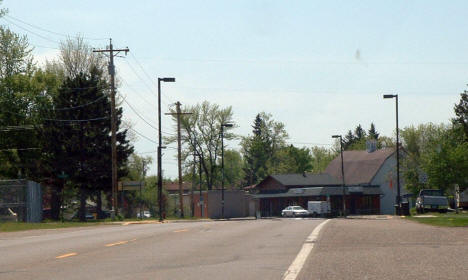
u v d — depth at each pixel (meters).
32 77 69.12
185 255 15.11
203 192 92.31
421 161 80.75
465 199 77.81
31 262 14.30
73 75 70.81
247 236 21.77
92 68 64.81
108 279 10.96
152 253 15.80
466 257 13.40
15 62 68.50
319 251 15.41
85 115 63.34
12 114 67.06
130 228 30.86
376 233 22.11
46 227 37.53
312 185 103.94
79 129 63.16
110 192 71.00
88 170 63.12
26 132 67.88
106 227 34.66
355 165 107.44
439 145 73.06
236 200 90.00
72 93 63.47
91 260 14.38
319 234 22.02
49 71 71.75
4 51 67.94
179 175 75.31
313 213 85.69
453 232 22.14
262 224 32.78
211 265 12.86
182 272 11.76
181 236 22.33
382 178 100.94
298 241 18.86
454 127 69.38
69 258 15.00
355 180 103.25
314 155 168.50
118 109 65.56
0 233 30.67
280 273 11.31
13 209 48.38
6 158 67.88
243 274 11.27
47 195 75.25
